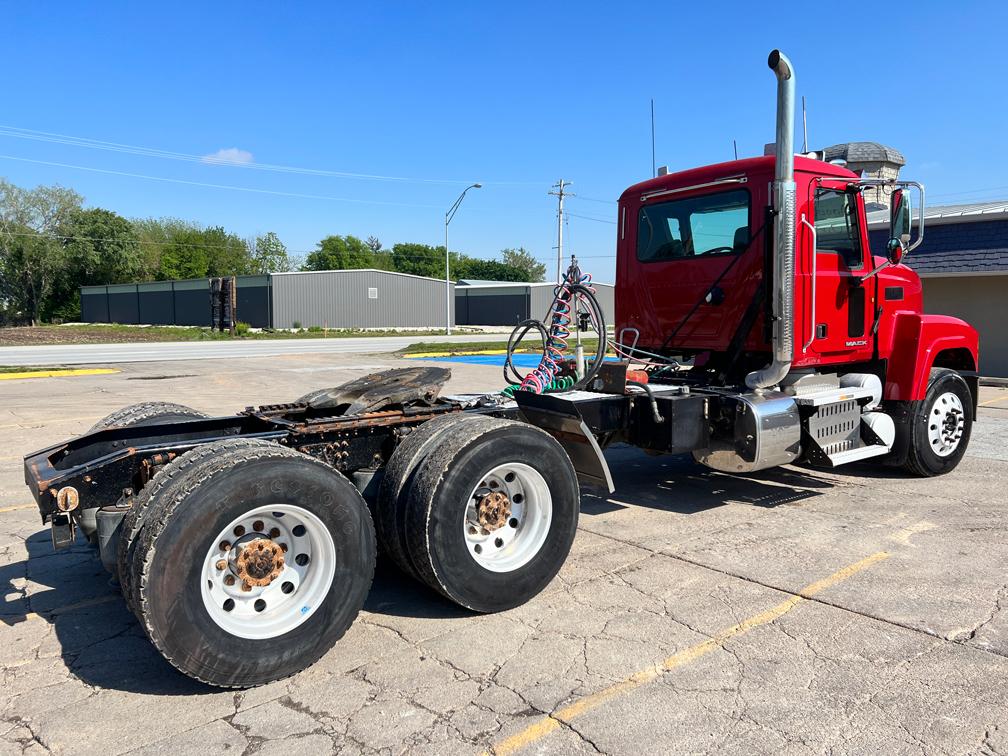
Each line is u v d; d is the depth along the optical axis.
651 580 4.52
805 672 3.36
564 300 5.64
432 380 4.75
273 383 15.91
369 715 3.06
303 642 3.35
